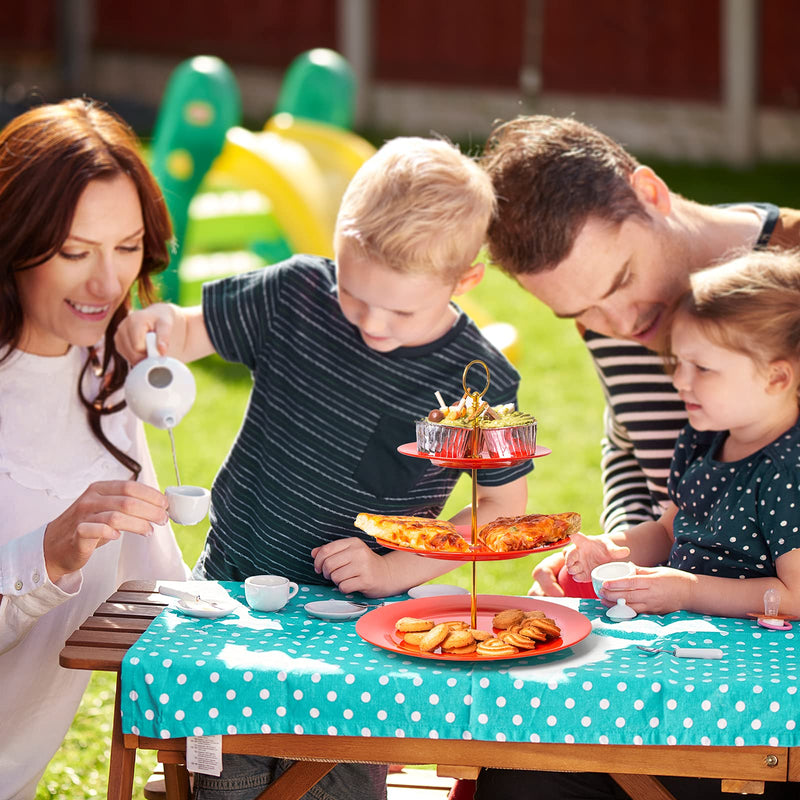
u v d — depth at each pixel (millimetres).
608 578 2393
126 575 2785
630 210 2564
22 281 2387
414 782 2861
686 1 15922
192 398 2379
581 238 2531
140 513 2139
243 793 2299
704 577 2342
